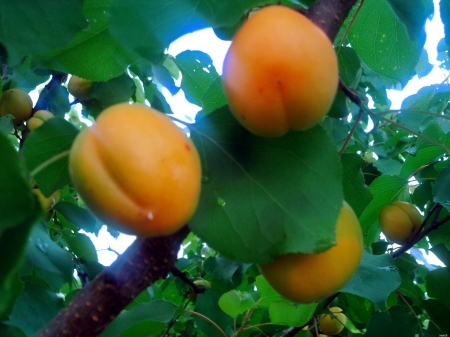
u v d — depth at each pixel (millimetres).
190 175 155
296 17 169
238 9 177
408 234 392
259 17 169
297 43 161
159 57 184
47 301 264
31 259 254
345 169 282
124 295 166
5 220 144
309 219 181
